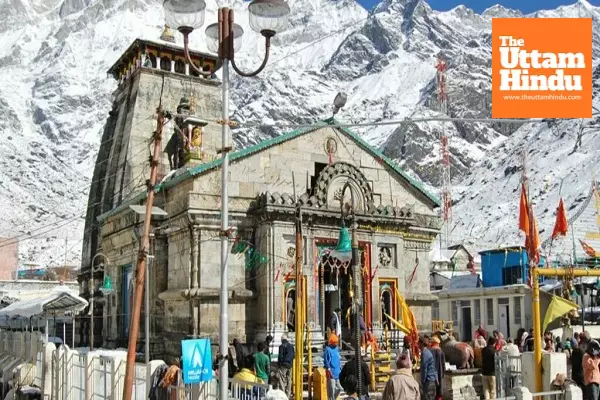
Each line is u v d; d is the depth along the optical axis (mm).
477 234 166625
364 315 34594
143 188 49594
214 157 54344
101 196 57344
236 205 33656
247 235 33812
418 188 39438
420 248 39000
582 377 22625
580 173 170250
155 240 35750
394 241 36344
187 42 15906
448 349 26984
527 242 22094
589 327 45625
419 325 38125
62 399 26422
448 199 152750
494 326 55469
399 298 26891
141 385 21391
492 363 23391
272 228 33031
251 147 34500
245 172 34281
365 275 34844
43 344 30625
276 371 24656
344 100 36688
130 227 38250
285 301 32906
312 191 34938
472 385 24938
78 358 25031
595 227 61125
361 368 17969
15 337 38156
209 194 33344
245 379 20172
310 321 32875
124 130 54094
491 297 56188
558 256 54500
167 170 50250
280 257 33000
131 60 56781
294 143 35781
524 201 22375
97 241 54594
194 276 32531
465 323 59562
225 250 15305
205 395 17750
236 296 32594
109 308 42156
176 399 18781
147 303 24672
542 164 197750
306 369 29203
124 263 40062
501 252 58344
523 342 30078
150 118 53156
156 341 34406
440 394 21531
